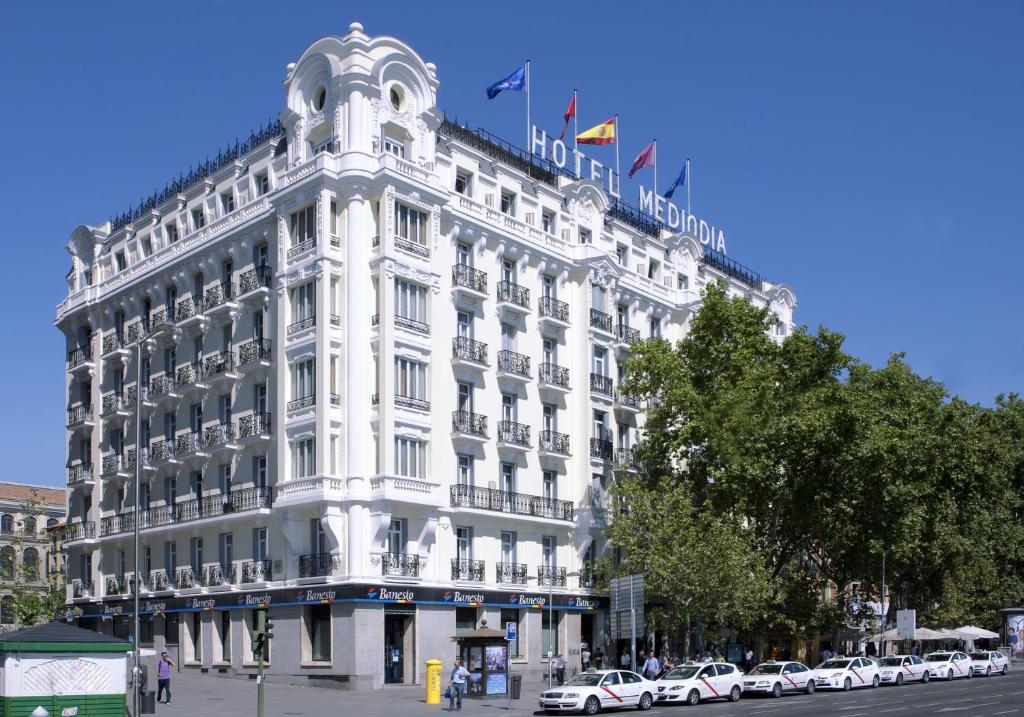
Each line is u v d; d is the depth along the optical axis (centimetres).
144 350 6275
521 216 6034
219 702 4181
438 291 5350
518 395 5803
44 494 10731
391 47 5341
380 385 4972
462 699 4438
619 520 5512
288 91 5459
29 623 4166
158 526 5878
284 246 5288
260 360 5334
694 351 6009
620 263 6831
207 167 6266
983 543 7581
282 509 5078
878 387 6731
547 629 5772
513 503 5619
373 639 4803
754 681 4925
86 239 7138
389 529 5031
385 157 5109
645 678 4575
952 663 6247
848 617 6831
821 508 5797
